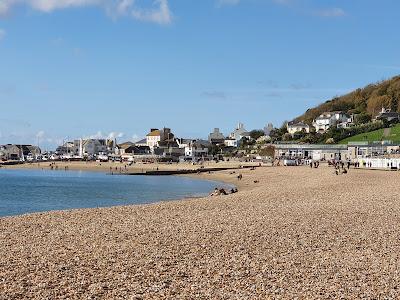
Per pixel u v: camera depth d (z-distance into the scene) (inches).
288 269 675.4
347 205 1409.9
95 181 3996.1
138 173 5191.9
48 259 719.1
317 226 1037.2
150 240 878.4
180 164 6998.0
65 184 3604.8
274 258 741.3
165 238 899.4
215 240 877.8
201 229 1000.9
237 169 5157.5
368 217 1170.6
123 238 901.2
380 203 1453.0
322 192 1899.6
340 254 774.5
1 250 788.6
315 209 1326.3
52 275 624.7
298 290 574.9
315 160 6038.4
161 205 1540.4
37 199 2353.6
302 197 1704.0
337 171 3245.6
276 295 554.6
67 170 6609.3
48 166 7450.8
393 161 4217.5
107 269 661.9
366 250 805.2
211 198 1838.1
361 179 2637.8
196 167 5974.4
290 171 4279.0
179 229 1004.6
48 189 3061.0
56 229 1023.6
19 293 546.0
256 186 2984.7
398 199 1563.7
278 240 881.5
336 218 1154.7
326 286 591.8
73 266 676.7
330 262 719.1
